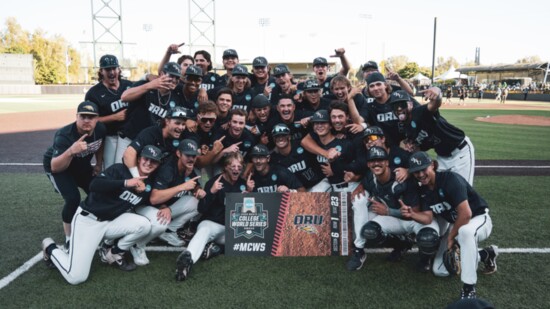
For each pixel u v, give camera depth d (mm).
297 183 4418
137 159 3898
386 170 3723
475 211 3465
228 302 3127
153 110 4672
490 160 8852
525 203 5617
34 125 15523
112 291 3301
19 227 4723
